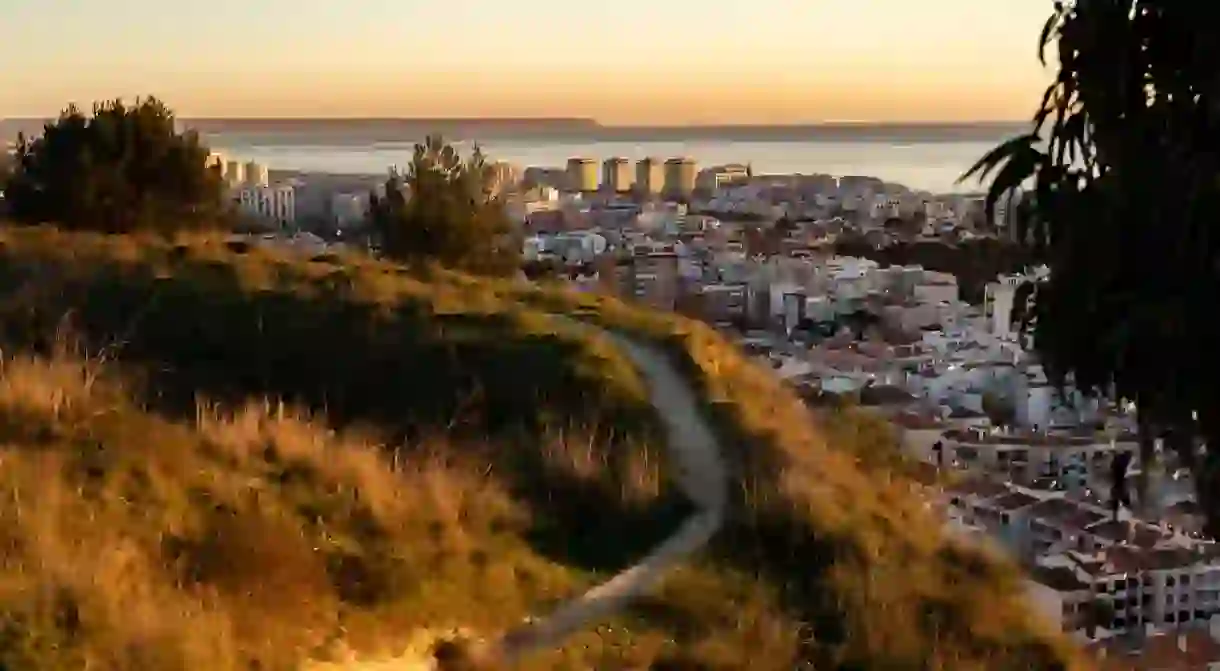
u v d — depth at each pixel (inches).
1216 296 128.2
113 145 874.1
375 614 279.6
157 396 472.7
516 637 295.7
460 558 325.4
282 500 323.3
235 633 247.0
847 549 385.1
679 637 311.1
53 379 375.9
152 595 245.8
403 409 504.7
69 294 602.9
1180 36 131.0
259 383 529.0
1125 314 134.9
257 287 620.1
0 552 241.8
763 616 331.0
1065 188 139.6
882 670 320.5
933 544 425.7
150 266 639.1
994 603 383.2
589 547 374.6
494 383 519.2
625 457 441.4
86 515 275.6
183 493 306.0
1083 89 137.3
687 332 650.2
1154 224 131.5
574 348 557.9
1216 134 128.1
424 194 945.5
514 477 416.5
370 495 340.5
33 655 209.8
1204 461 136.6
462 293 661.3
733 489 425.4
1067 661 360.2
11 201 871.1
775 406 565.0
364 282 638.5
